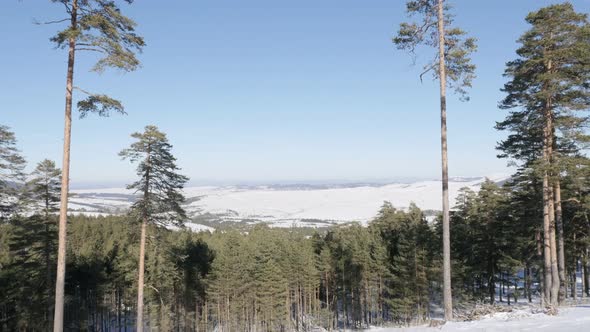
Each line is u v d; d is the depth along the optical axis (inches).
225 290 1809.8
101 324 1999.3
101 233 2743.6
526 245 1334.9
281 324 1941.4
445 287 678.5
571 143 902.4
